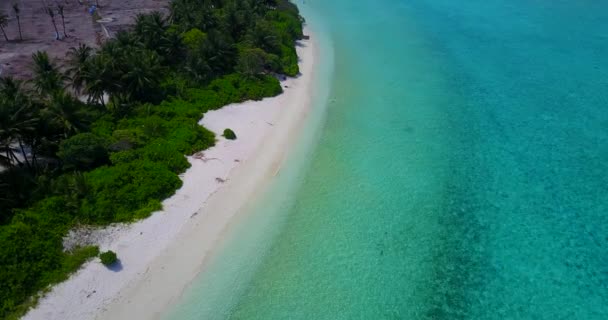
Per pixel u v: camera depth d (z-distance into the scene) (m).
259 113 52.53
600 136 48.62
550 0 106.06
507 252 33.41
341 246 33.62
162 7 94.00
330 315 28.25
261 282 30.44
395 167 43.16
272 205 37.53
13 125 34.41
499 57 71.50
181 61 59.56
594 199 38.94
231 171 41.47
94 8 88.12
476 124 51.22
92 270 30.19
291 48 71.06
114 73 47.03
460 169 43.03
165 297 29.11
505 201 38.75
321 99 56.75
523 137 48.53
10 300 27.11
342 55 72.56
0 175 35.62
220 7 82.75
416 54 73.06
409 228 35.56
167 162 40.47
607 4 101.31
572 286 30.59
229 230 34.75
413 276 31.25
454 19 92.19
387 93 58.88
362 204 38.00
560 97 57.72
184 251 32.56
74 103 40.78
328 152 45.22
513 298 29.70
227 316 28.09
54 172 37.88
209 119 50.31
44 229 31.77
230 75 59.00
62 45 70.38
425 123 51.34
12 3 93.31
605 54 72.12
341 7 102.50
